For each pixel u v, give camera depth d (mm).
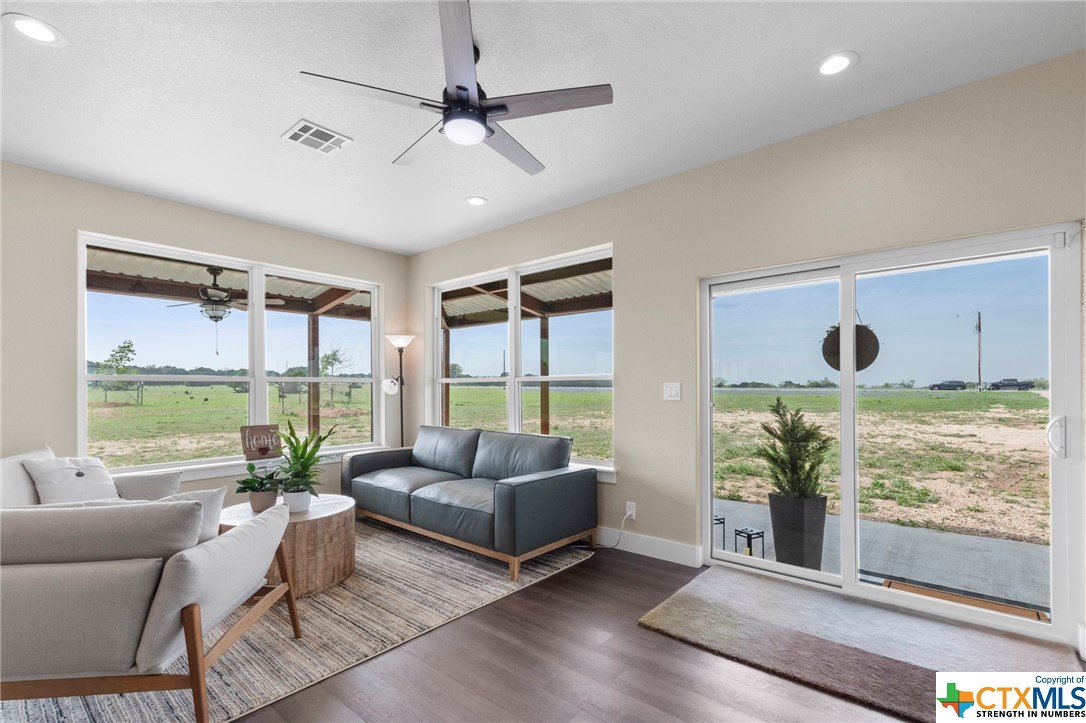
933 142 2482
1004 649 2195
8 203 3090
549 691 1955
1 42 2006
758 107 2582
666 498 3410
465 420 5035
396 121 2666
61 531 1517
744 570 3164
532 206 3994
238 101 2469
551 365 4352
